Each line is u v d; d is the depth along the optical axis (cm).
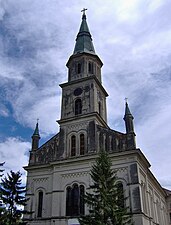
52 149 4194
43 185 3959
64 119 4300
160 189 5372
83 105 4328
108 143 3866
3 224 2997
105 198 2800
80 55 4856
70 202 3656
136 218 3192
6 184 3266
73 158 3859
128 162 3562
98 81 4594
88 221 2783
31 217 3738
